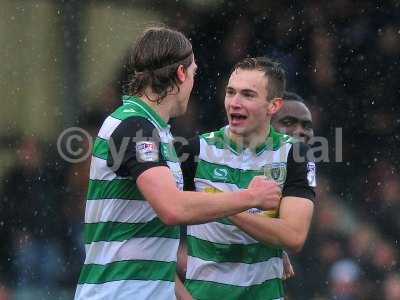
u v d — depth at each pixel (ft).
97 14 97.25
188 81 40.52
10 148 96.63
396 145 99.04
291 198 45.37
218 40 99.55
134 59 40.06
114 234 39.14
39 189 95.20
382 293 91.25
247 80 45.55
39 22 97.30
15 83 97.35
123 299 38.86
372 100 100.37
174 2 98.32
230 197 38.09
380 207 96.53
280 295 47.39
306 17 100.37
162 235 39.42
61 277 91.81
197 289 46.52
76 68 97.45
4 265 91.50
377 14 100.68
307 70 100.58
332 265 92.38
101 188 39.17
